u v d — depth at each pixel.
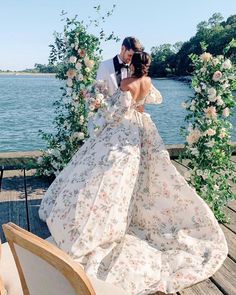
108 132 3.50
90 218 3.12
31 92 67.50
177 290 2.89
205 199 4.12
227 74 3.97
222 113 4.07
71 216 3.13
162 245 3.41
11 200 4.54
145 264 3.12
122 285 2.90
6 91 71.25
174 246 3.38
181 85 85.88
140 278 2.98
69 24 4.79
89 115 3.84
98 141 3.50
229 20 116.69
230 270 3.19
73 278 1.41
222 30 100.88
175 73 123.25
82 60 4.84
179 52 120.06
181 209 3.54
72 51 4.81
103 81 3.89
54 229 3.19
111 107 3.48
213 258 3.20
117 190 3.24
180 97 47.66
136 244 3.33
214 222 3.45
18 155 5.65
